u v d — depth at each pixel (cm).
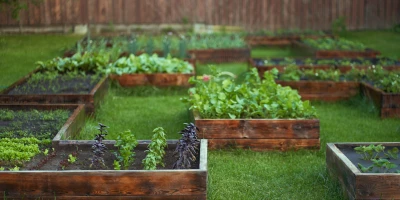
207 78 905
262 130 730
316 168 679
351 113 906
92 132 776
